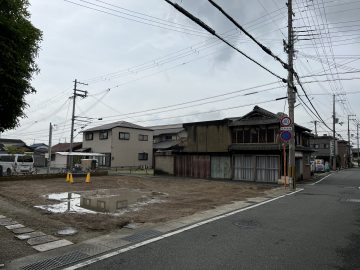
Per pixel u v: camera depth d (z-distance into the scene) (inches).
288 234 265.7
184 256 206.8
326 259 202.8
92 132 1720.0
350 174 1302.9
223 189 658.8
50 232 269.6
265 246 230.4
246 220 325.1
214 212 374.3
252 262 196.4
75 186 688.4
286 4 700.7
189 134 1061.1
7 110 196.9
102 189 637.9
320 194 569.0
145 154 1728.6
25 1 197.3
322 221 320.2
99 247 226.8
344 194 568.4
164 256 206.5
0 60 173.3
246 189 659.4
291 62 686.5
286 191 618.2
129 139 1656.0
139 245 232.1
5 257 203.0
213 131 999.0
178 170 1088.2
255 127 912.3
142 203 450.9
